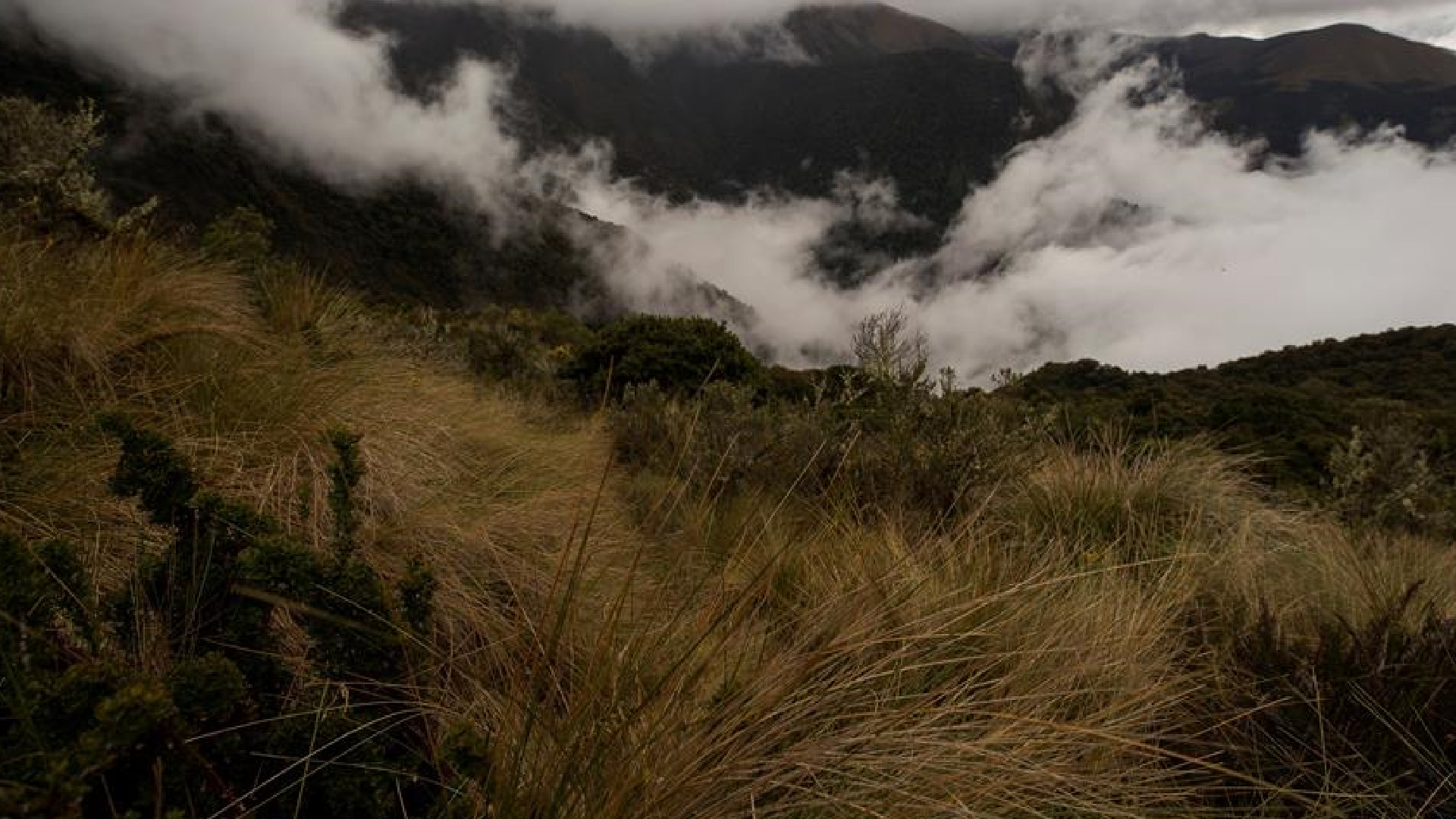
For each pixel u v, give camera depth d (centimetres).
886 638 207
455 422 379
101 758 91
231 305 391
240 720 134
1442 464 718
